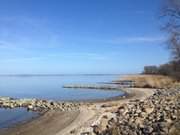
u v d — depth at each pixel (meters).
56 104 41.00
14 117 32.22
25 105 43.22
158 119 15.39
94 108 34.22
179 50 40.66
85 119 26.27
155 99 24.64
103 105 37.31
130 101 40.78
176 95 23.28
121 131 16.06
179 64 51.06
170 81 66.06
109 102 42.88
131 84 85.12
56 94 67.31
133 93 59.06
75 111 32.28
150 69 109.81
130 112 20.67
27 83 129.75
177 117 14.63
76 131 21.22
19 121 29.22
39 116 31.48
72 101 46.91
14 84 120.94
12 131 24.53
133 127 15.73
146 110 19.38
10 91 78.81
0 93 71.81
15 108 40.78
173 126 13.41
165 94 26.58
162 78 79.31
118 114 23.16
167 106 18.41
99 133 18.53
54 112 33.28
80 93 68.75
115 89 77.69
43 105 40.97
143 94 54.44
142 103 24.12
